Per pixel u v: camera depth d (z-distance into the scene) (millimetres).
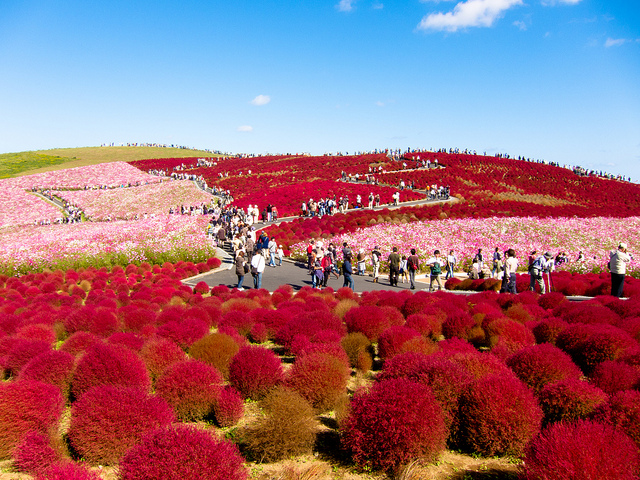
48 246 25672
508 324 8438
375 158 82250
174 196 62094
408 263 18766
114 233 28609
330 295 14273
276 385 6266
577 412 4816
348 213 42219
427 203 49031
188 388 5746
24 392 5215
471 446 4816
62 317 11258
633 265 22703
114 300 13367
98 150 119062
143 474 3676
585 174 76875
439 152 83125
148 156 109500
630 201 61125
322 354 6520
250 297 14125
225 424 5504
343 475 4430
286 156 100875
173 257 25062
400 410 4355
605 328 7691
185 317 10461
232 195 61500
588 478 3461
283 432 4672
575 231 35031
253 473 4461
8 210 56969
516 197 57094
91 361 6203
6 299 15688
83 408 4797
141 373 6281
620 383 5652
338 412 5289
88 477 3965
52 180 76562
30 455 4594
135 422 4691
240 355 6637
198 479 3648
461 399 4957
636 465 3676
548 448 3781
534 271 15961
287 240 31297
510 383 4828
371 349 8141
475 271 20406
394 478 4336
